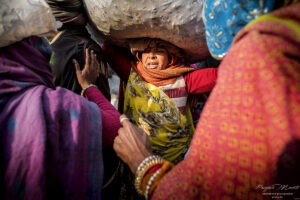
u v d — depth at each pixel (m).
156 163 1.04
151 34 1.48
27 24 1.07
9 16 1.03
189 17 1.39
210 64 2.15
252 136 0.72
